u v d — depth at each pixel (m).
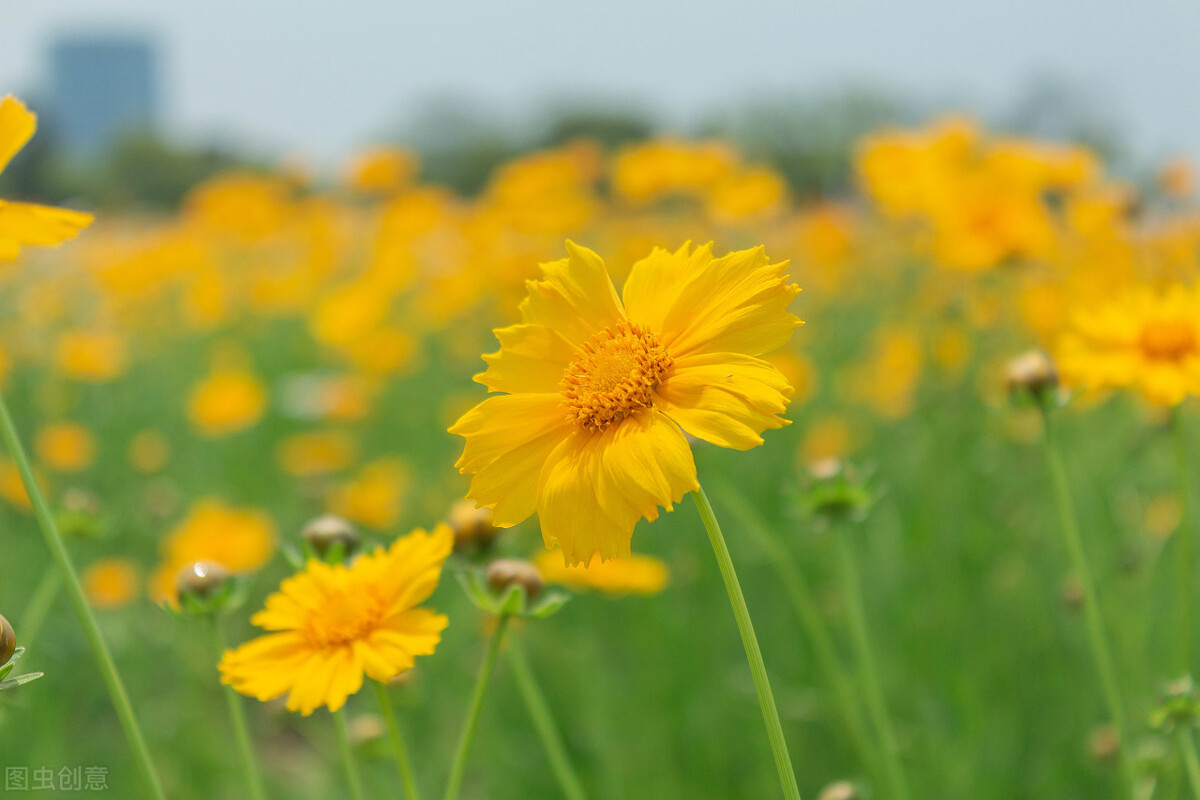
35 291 2.21
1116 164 1.41
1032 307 0.98
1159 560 0.81
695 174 1.49
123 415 1.61
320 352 1.92
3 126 0.47
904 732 0.71
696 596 0.93
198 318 1.88
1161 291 0.89
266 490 1.34
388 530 1.13
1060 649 0.78
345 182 1.81
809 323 1.61
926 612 0.84
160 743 0.83
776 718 0.44
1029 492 0.96
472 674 0.84
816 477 0.56
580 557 0.45
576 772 0.77
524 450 0.46
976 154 1.24
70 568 0.46
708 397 0.45
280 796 0.79
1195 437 0.92
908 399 1.19
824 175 3.77
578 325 0.47
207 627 0.51
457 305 1.56
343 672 0.47
